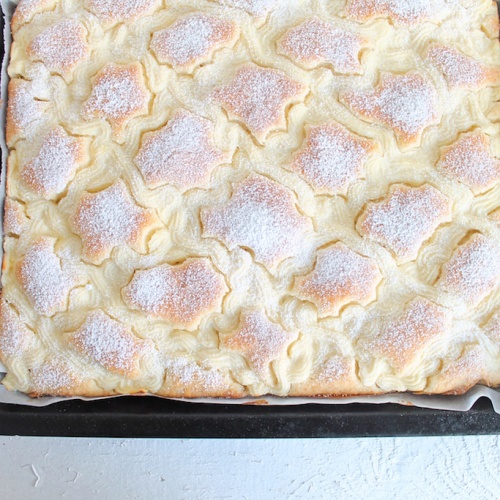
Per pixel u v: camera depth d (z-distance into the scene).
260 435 0.70
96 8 0.73
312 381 0.69
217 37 0.72
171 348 0.69
